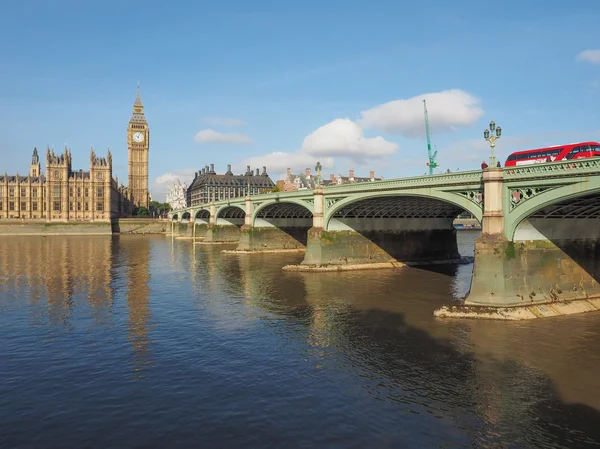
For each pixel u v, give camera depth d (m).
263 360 21.70
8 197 161.62
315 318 29.92
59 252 78.94
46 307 32.56
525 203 29.70
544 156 35.84
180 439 14.30
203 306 33.44
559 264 32.97
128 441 14.14
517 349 23.38
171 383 18.78
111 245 98.81
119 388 18.20
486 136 31.95
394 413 16.34
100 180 163.38
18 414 15.88
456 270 53.69
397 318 29.83
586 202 29.95
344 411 16.44
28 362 21.12
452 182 35.66
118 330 26.62
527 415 16.33
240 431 14.86
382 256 57.56
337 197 52.25
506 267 30.61
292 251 79.81
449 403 17.22
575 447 14.26
